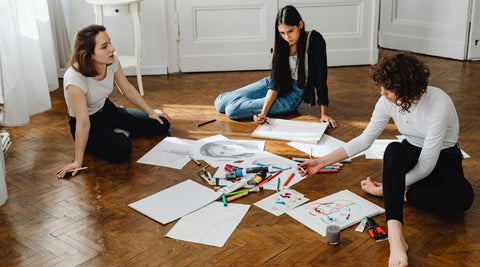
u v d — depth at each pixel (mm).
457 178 2377
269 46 5133
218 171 2945
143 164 3092
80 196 2758
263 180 2820
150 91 4574
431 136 2271
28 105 3891
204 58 5125
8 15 3482
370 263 2141
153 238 2357
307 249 2240
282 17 3385
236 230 2395
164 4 4934
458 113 3803
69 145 3430
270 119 3658
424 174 2324
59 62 5004
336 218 2441
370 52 5227
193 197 2680
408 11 5664
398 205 2113
